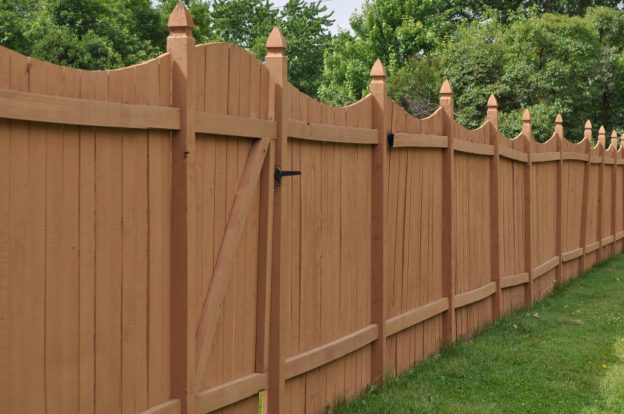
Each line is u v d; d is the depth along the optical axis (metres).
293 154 5.28
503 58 24.09
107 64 25.83
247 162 4.80
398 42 33.53
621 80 27.30
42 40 25.53
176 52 4.09
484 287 9.11
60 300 3.47
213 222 4.48
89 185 3.59
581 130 26.27
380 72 6.47
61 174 3.43
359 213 6.30
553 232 12.54
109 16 29.73
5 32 26.34
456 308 8.38
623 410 6.31
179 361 4.19
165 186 4.09
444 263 8.05
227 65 4.52
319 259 5.68
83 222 3.57
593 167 15.20
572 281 13.34
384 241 6.55
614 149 16.81
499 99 24.11
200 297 4.38
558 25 24.73
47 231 3.38
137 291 3.93
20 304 3.27
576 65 24.59
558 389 6.79
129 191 3.84
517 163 10.52
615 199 16.97
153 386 4.07
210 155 4.43
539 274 11.34
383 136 6.50
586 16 30.28
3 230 3.17
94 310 3.66
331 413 5.84
